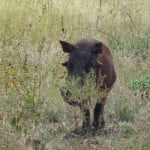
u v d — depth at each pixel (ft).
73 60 59.57
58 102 65.67
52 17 87.86
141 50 85.71
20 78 56.39
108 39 86.53
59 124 63.72
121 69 77.25
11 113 55.11
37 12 86.63
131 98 69.67
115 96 69.00
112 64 64.95
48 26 84.79
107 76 63.00
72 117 65.72
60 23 86.74
